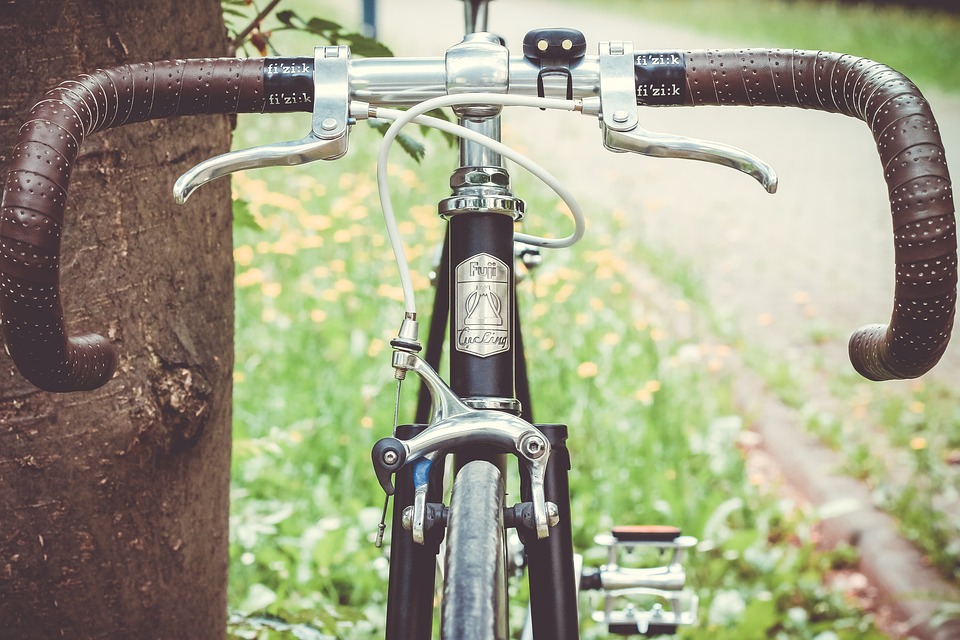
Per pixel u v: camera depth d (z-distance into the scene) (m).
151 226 1.36
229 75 0.97
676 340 4.51
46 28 1.26
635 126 0.97
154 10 1.35
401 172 6.19
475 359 1.02
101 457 1.32
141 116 0.97
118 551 1.35
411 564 0.98
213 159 0.94
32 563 1.30
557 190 1.01
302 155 0.95
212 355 1.46
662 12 19.12
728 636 2.39
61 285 1.28
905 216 0.83
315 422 3.31
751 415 3.95
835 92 0.95
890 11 19.89
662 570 1.49
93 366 0.95
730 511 3.00
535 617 0.98
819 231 7.05
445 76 1.01
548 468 1.01
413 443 0.96
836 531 3.24
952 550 2.86
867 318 5.27
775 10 19.78
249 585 2.44
